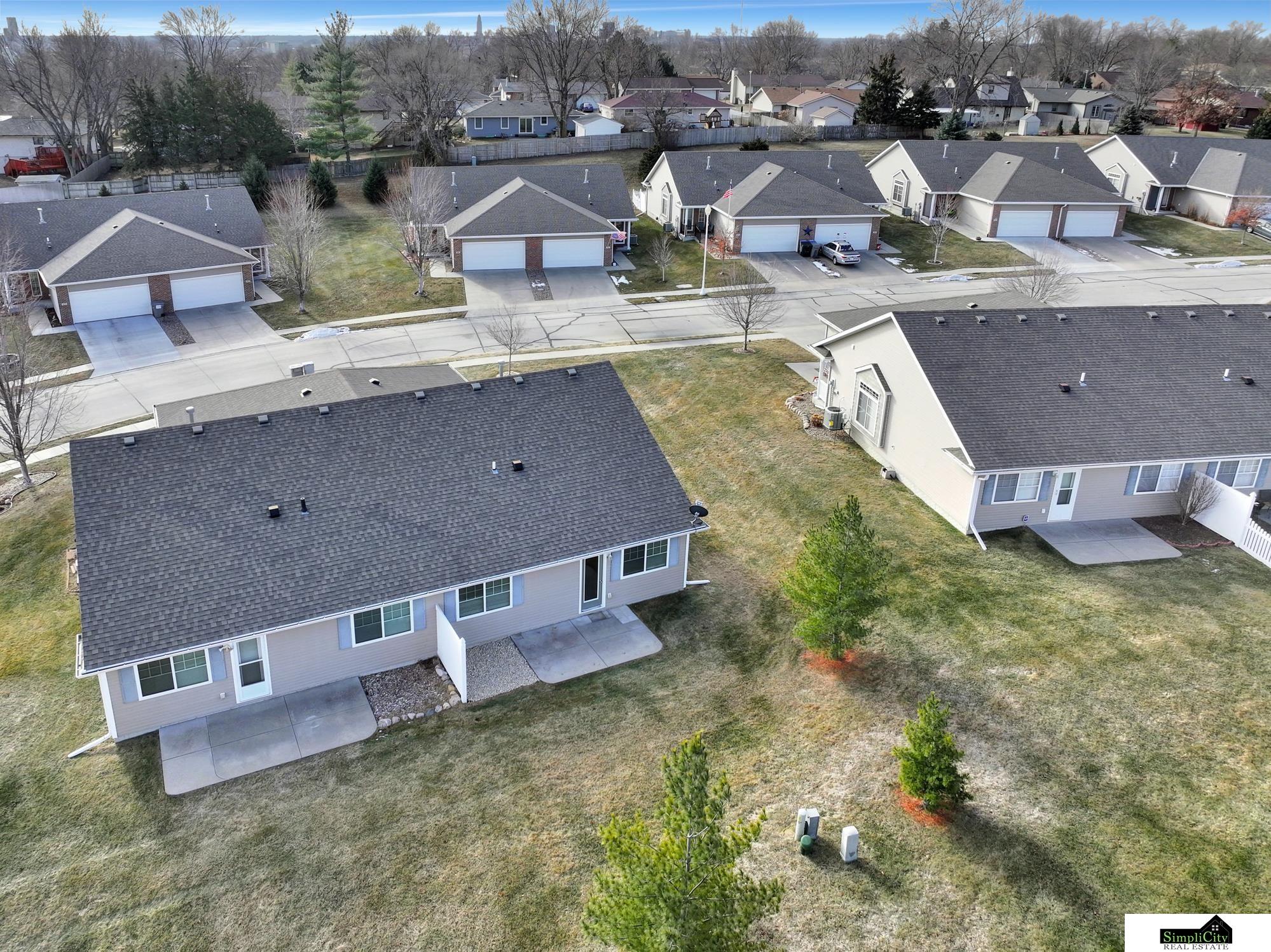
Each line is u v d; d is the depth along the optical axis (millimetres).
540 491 22406
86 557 18500
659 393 36781
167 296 48031
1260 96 107688
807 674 19734
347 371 29203
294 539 19922
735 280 49188
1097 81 130875
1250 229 60906
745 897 11523
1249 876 13758
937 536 25078
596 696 19641
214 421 21078
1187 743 16641
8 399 29234
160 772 17484
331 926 13984
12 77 77438
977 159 66250
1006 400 26234
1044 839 14664
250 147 72625
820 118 95688
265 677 19328
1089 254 57875
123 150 84562
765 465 30156
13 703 19922
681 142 85500
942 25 114938
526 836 15594
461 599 20844
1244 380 27422
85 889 14844
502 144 82812
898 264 56562
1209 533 25359
